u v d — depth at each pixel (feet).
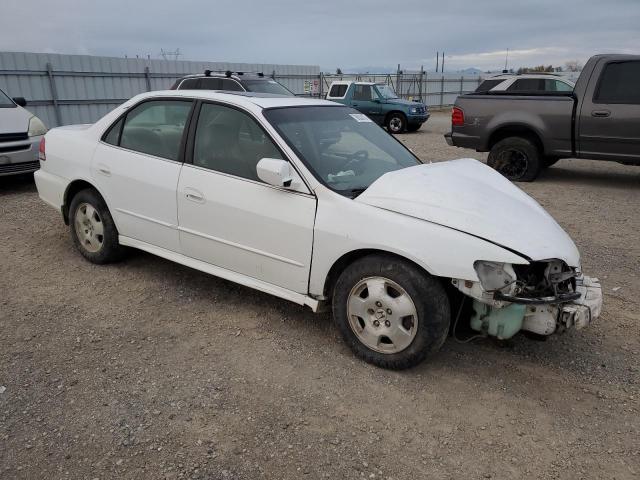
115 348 12.07
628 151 28.30
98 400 10.18
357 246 11.03
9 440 9.05
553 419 9.96
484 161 38.93
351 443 9.19
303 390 10.64
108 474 8.36
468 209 10.75
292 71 81.35
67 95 53.26
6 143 26.30
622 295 15.56
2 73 47.93
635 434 9.57
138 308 14.05
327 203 11.53
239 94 14.32
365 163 13.39
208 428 9.47
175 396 10.36
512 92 31.83
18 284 15.43
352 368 11.44
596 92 28.60
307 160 12.16
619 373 11.51
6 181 29.96
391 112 65.05
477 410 10.16
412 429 9.59
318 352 12.06
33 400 10.14
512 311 10.44
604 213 24.77
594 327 13.57
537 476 8.55
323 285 11.81
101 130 15.96
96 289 15.16
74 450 8.86
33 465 8.50
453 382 11.03
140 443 9.05
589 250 19.49
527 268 10.57
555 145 30.30
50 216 22.57
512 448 9.18
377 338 11.24
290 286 12.36
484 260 9.96
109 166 15.38
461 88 124.57
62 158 16.78
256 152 12.71
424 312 10.55
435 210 10.69
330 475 8.46
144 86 60.85
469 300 11.32
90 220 16.44
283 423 9.64
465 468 8.69
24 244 18.90
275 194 12.17
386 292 10.98
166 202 14.12
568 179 33.04
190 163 13.76
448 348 12.38
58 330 12.82
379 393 10.60
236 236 12.89
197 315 13.73
